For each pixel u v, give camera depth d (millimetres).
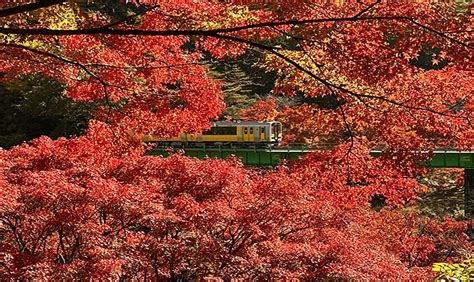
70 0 11039
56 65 12328
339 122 11922
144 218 11062
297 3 8672
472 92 10719
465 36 8023
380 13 8430
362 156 11859
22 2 9992
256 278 10875
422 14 8266
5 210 10469
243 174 13688
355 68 8984
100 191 11305
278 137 51000
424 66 45344
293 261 11562
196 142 53375
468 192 34094
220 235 12586
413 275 14891
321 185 12523
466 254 22922
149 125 13039
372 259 13203
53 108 46250
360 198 12508
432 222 24016
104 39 11070
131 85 12336
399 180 12008
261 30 9734
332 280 11328
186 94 12672
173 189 12977
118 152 13531
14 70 12352
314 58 9969
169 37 11180
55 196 11055
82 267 10078
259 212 12539
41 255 11422
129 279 12672
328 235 13344
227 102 53062
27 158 15039
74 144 14578
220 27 9852
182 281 13188
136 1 11609
